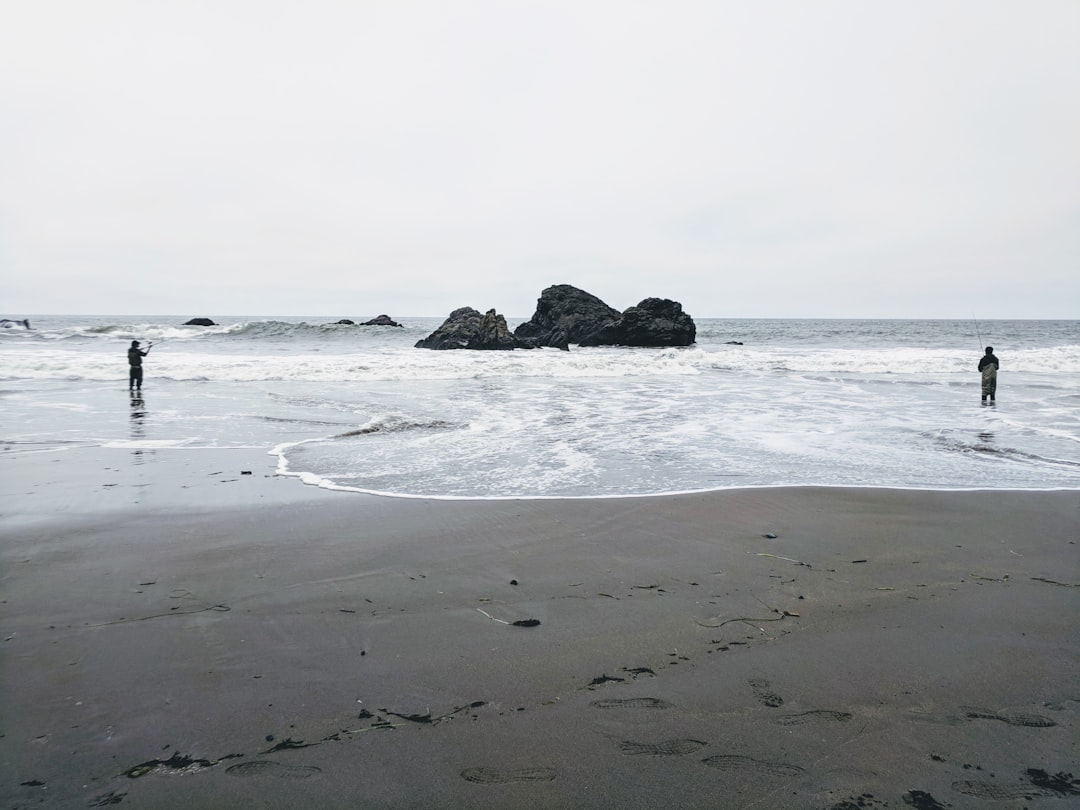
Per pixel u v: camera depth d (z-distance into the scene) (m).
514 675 3.25
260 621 3.82
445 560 4.88
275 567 4.68
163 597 4.13
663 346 45.53
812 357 28.52
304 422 11.62
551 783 2.45
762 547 5.27
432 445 9.52
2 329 46.28
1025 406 14.71
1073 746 2.68
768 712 2.93
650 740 2.71
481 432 10.70
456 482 7.27
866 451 9.32
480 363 23.17
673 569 4.77
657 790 2.41
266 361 22.88
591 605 4.12
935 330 81.06
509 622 3.86
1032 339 55.41
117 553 4.93
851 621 3.91
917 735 2.75
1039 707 2.97
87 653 3.40
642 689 3.12
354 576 4.54
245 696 3.02
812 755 2.62
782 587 4.45
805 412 13.45
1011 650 3.54
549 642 3.61
